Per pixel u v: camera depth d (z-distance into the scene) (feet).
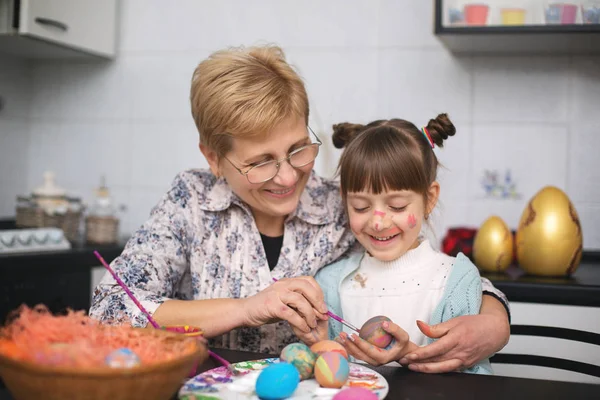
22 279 6.27
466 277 3.96
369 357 3.16
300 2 7.83
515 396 2.68
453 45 7.00
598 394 2.71
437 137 4.35
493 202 7.36
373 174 3.83
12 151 8.52
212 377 2.80
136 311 3.53
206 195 4.36
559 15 6.27
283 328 4.19
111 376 2.04
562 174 7.22
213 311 3.44
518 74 7.29
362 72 7.68
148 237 4.14
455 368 3.13
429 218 4.64
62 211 7.40
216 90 3.75
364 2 7.65
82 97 8.59
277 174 3.84
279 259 4.31
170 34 8.25
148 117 8.36
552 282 5.56
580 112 7.16
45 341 2.31
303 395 2.62
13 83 8.48
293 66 4.58
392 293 4.18
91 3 7.93
